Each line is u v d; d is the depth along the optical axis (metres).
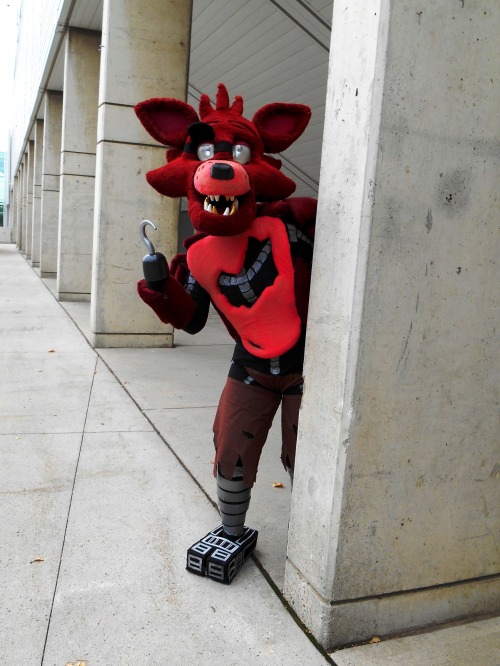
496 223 2.19
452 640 2.32
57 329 9.14
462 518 2.37
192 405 5.37
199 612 2.44
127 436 4.49
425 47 1.96
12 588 2.55
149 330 7.98
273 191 2.45
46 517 3.18
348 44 2.06
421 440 2.22
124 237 7.69
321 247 2.23
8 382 5.95
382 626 2.32
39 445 4.24
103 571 2.70
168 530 3.10
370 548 2.23
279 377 2.51
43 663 2.12
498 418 2.35
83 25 11.57
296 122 2.55
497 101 2.10
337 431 2.12
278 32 9.22
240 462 2.64
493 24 2.04
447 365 2.21
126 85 7.36
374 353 2.09
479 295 2.21
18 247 37.34
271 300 2.36
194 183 2.28
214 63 11.37
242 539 2.81
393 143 1.97
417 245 2.07
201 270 2.41
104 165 7.46
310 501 2.32
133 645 2.23
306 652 2.23
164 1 7.37
